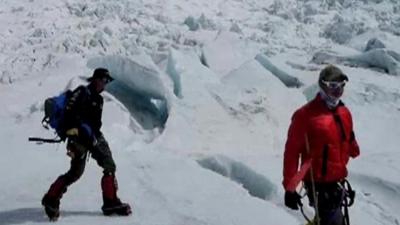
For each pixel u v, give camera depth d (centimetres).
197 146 900
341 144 436
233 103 1002
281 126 984
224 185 709
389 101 1110
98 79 573
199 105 975
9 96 1109
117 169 759
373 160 845
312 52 1412
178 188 690
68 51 1346
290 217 623
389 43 1341
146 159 807
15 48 1373
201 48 1308
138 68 1003
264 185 722
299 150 432
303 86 1140
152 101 1039
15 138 902
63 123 561
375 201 721
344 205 441
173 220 581
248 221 592
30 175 743
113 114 956
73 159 567
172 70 1083
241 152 905
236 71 1126
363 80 1188
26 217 583
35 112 1014
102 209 592
